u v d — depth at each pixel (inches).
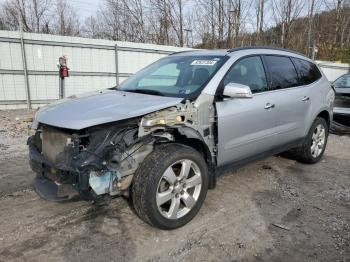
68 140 119.2
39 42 469.1
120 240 122.6
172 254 115.3
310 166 214.8
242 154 160.1
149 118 122.8
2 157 218.2
